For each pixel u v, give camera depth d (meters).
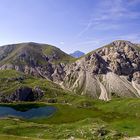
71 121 154.25
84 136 109.00
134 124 124.75
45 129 121.62
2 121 135.00
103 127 115.31
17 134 116.31
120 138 105.38
